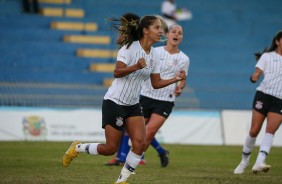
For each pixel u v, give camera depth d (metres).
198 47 74.44
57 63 67.38
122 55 21.62
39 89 57.97
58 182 24.31
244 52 74.81
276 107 28.72
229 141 52.34
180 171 30.44
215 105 62.28
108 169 30.17
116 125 22.06
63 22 71.50
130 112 22.28
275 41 29.03
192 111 52.31
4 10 73.44
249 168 33.28
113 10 76.25
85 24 72.12
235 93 65.56
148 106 31.23
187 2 81.06
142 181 25.44
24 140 47.97
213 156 40.09
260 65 28.98
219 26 78.50
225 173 29.83
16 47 67.50
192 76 68.81
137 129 22.25
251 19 80.38
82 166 31.28
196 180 26.16
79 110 50.03
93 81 65.25
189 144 50.28
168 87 31.02
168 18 71.62
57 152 38.22
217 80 69.25
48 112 49.34
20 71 63.25
